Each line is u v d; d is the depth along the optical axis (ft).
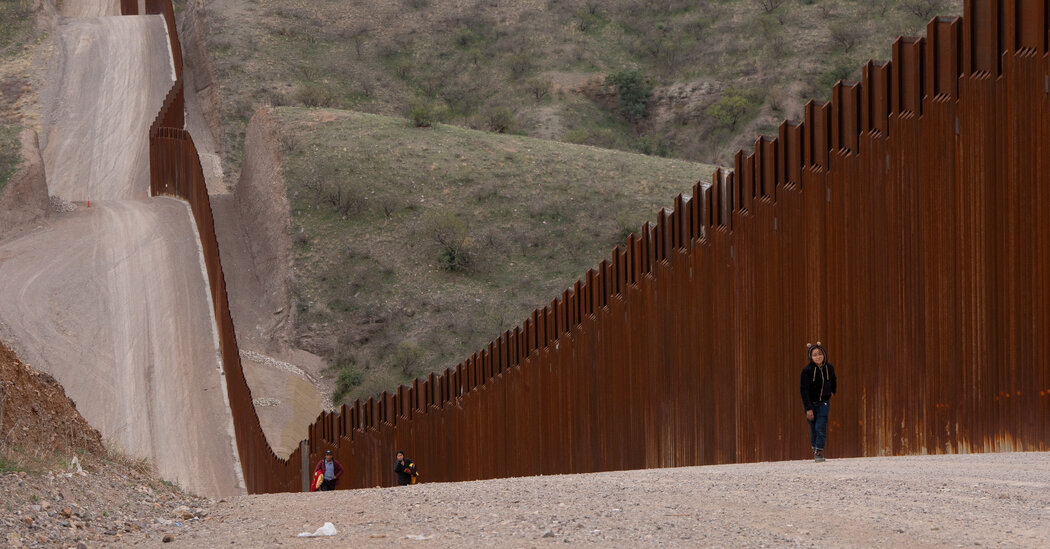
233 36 490.49
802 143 88.33
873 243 80.02
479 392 138.92
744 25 489.67
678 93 465.88
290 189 302.86
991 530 32.83
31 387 56.59
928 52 75.10
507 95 479.82
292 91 455.63
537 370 128.06
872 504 38.91
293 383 232.32
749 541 31.37
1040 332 65.82
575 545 31.42
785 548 30.14
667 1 527.81
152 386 186.29
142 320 209.56
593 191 305.94
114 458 58.65
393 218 290.97
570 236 285.23
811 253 86.43
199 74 478.18
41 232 254.27
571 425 120.88
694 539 31.91
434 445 147.23
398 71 493.77
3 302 211.41
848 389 82.43
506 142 342.03
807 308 86.84
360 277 269.44
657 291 106.73
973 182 71.00
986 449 69.97
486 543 32.37
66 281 223.10
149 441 169.17
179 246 246.27
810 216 86.69
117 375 188.34
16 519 36.63
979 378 70.44
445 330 251.19
